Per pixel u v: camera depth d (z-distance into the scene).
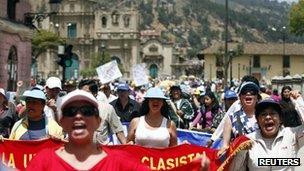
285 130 7.63
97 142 5.25
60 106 5.05
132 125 9.84
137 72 25.81
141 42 148.00
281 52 106.50
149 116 9.80
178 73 149.38
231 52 71.50
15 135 9.71
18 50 33.59
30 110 9.67
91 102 5.02
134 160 5.24
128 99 13.99
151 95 9.66
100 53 132.75
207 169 5.50
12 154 9.17
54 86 13.54
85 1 140.00
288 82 36.91
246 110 9.33
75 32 140.50
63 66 27.28
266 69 106.50
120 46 140.25
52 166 4.95
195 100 20.25
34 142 9.16
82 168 4.95
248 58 106.56
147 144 9.69
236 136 9.35
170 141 9.80
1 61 30.95
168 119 9.96
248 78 11.42
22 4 34.41
